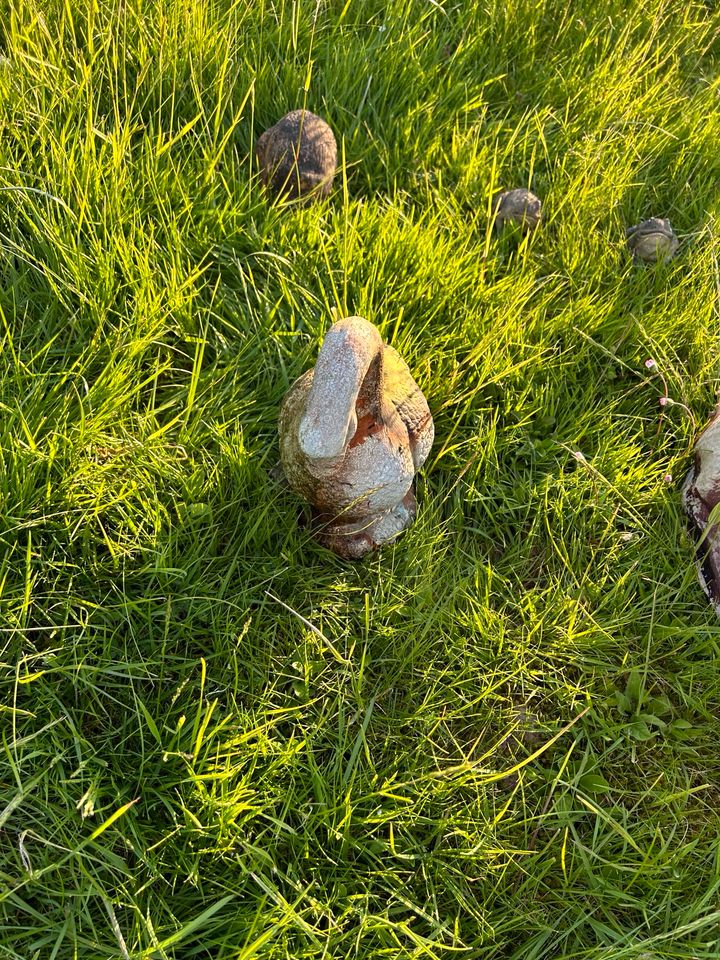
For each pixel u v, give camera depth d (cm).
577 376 260
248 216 249
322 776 185
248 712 188
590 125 304
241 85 270
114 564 193
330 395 160
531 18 313
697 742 213
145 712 174
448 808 188
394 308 246
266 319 234
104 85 260
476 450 232
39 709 179
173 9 269
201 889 168
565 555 226
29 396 199
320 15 297
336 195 271
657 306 265
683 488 244
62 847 159
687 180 303
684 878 192
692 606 230
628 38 323
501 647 209
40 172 234
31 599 184
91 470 198
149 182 240
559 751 207
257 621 198
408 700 203
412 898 181
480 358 243
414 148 276
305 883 177
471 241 269
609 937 184
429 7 310
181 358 233
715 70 347
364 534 212
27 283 225
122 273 230
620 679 220
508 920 183
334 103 275
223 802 170
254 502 212
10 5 250
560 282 268
